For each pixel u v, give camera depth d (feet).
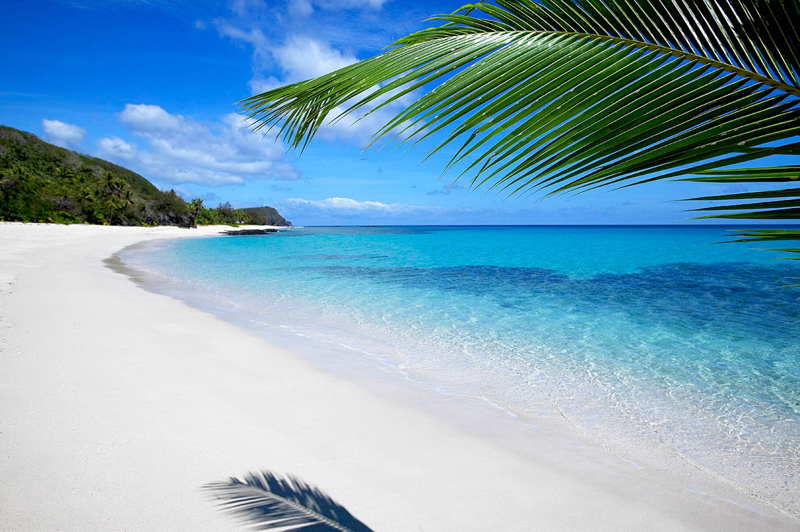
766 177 2.56
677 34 2.82
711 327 24.70
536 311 28.89
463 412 13.12
